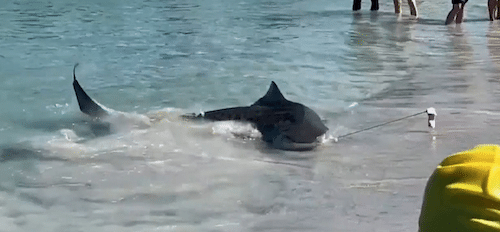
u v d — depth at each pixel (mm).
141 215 3992
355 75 8453
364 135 5809
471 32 12664
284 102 5816
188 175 4762
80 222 3896
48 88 7793
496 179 1456
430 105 6863
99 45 10945
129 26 13258
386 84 7926
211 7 17234
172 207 4125
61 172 4848
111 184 4582
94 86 7883
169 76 8438
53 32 12391
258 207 4117
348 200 4230
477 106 6793
